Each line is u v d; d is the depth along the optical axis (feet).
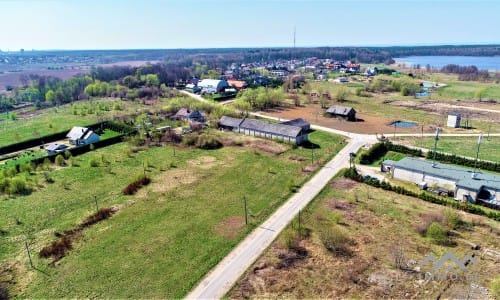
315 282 128.16
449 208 176.86
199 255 145.07
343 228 163.12
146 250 149.18
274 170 236.84
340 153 271.08
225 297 121.70
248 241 154.40
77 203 193.47
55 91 578.66
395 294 121.80
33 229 167.84
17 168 240.53
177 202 192.24
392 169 222.07
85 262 142.10
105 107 450.71
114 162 257.34
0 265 141.18
